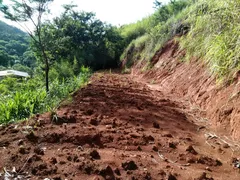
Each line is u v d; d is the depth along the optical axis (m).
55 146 2.93
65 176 2.25
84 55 18.58
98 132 3.31
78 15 19.80
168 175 2.29
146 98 5.73
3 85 11.59
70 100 5.27
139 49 15.10
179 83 6.75
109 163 2.49
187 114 4.52
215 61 4.30
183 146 3.07
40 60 12.06
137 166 2.47
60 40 11.49
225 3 4.40
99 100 5.32
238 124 3.33
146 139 3.19
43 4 8.53
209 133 3.54
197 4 6.56
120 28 23.53
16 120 4.59
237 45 3.75
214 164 2.65
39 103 5.51
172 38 10.23
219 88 4.32
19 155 2.60
